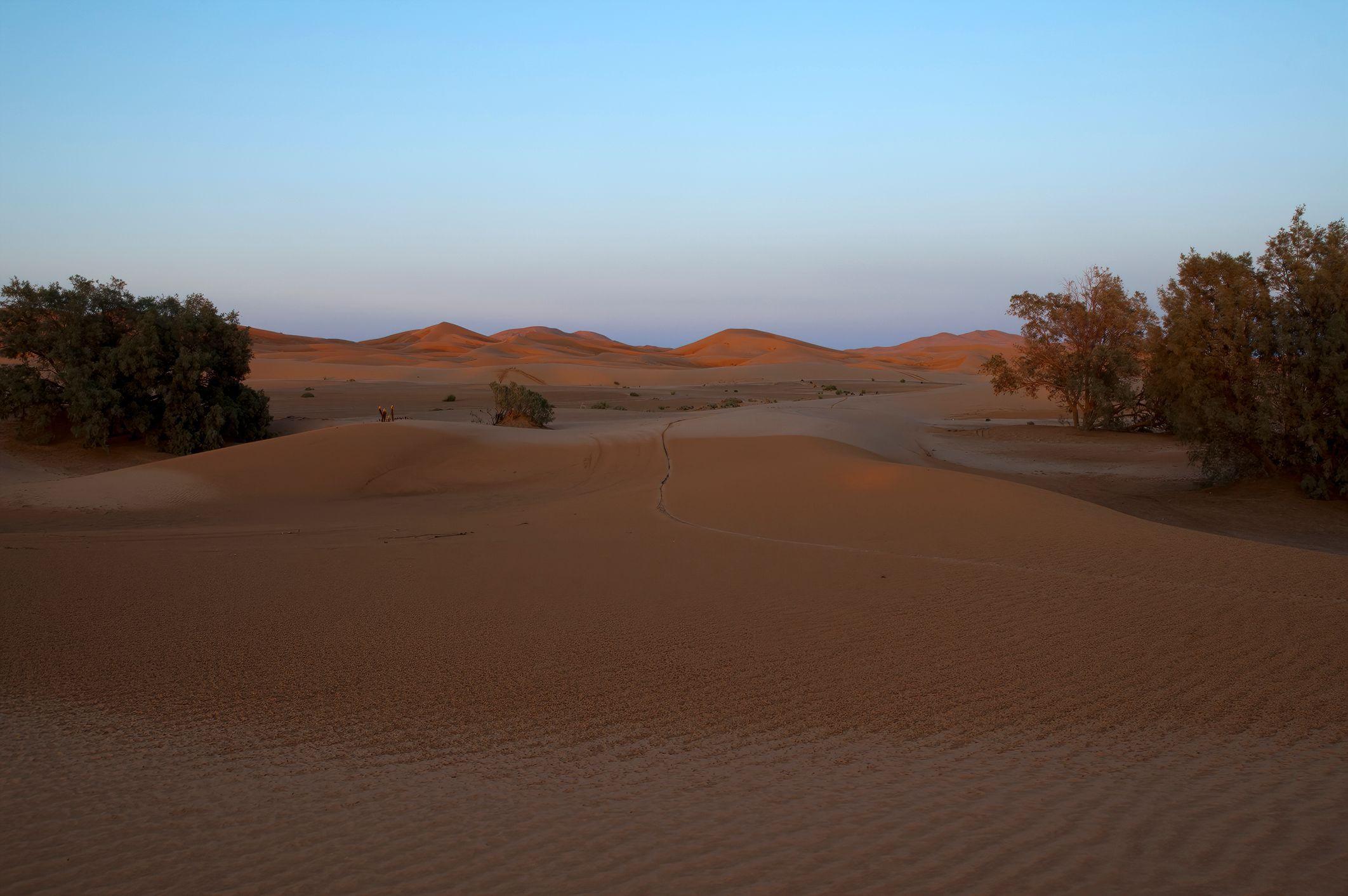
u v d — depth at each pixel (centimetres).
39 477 3105
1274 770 521
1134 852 414
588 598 1034
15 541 1545
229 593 1076
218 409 3619
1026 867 400
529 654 805
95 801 511
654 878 398
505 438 3175
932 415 5450
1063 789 498
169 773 552
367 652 819
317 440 2878
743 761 557
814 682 714
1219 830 438
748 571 1195
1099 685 689
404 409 5850
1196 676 699
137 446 3650
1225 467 2462
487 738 606
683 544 1457
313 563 1290
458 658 795
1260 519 2005
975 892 376
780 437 2925
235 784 533
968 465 3216
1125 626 848
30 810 500
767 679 723
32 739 612
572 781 530
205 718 651
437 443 3003
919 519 1579
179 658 800
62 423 3697
